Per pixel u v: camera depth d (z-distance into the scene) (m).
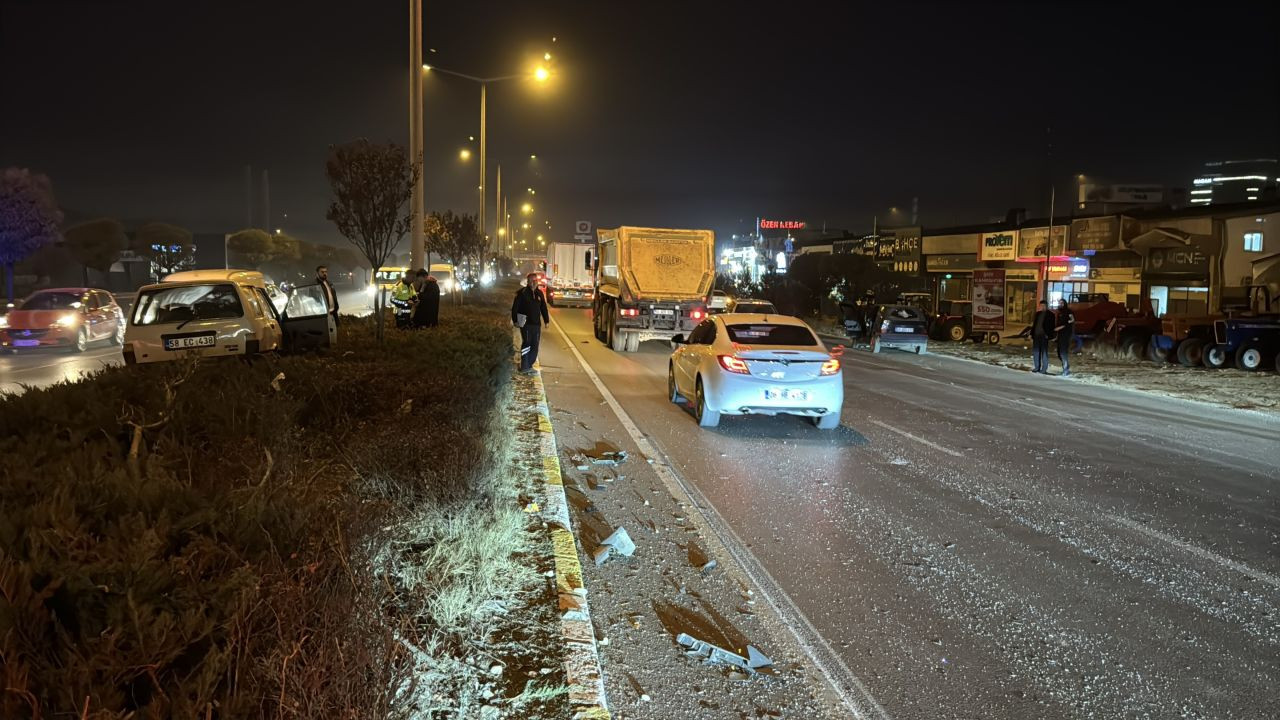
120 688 2.64
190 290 11.41
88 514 3.70
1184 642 4.88
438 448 6.35
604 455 9.44
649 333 22.58
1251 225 29.33
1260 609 5.40
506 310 35.88
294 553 3.52
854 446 10.58
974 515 7.47
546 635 4.50
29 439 5.44
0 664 2.43
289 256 92.12
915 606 5.36
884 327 26.52
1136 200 52.09
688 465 9.20
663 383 16.14
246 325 11.29
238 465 5.91
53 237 39.00
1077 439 11.46
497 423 9.07
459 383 8.91
